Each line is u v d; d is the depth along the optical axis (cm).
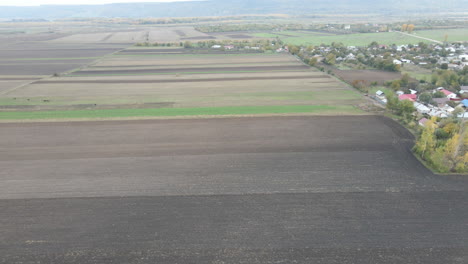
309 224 2742
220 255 2416
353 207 2959
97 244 2538
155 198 3141
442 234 2597
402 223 2733
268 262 2347
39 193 3238
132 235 2634
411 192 3181
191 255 2419
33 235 2636
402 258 2370
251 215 2869
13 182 3450
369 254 2412
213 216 2861
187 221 2798
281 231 2662
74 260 2380
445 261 2334
